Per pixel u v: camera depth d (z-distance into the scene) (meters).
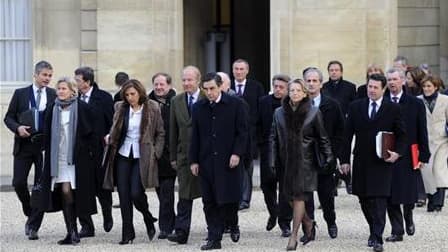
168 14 43.75
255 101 35.25
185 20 51.38
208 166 28.92
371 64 41.19
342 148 29.22
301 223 30.09
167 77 31.58
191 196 29.67
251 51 53.19
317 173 29.38
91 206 30.19
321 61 43.62
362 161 28.75
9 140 44.81
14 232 31.95
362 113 28.84
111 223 31.69
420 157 30.34
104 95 32.28
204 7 52.22
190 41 51.66
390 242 29.94
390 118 28.72
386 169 28.64
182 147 29.88
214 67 52.47
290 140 28.56
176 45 43.84
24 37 45.34
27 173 31.52
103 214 31.66
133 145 29.77
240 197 29.05
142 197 29.83
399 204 29.81
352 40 43.50
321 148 28.72
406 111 30.50
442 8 48.78
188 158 29.52
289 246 28.73
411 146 29.97
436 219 33.75
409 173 29.83
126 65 43.84
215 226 29.03
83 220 31.06
